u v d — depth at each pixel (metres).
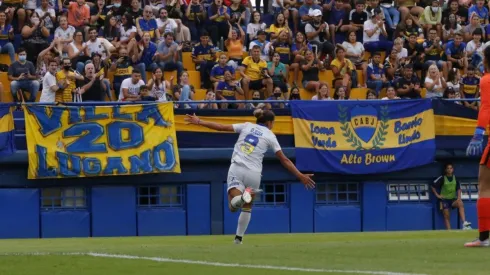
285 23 57.41
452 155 49.31
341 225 48.22
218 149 46.75
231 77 51.00
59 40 51.84
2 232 44.53
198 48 54.12
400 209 48.97
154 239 39.94
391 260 22.41
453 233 39.41
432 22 59.72
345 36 58.50
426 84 53.44
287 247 26.72
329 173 48.16
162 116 46.31
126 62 50.94
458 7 60.78
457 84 54.25
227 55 55.16
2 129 44.56
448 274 19.39
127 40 53.50
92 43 52.00
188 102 46.22
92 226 45.66
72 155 45.16
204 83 53.09
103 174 45.41
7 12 53.53
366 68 54.91
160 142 46.12
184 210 46.69
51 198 45.44
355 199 48.78
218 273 19.86
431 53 56.22
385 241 29.36
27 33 52.56
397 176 49.03
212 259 22.91
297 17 58.62
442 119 49.44
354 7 60.12
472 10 60.25
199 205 46.75
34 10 54.06
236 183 31.25
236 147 31.55
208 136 46.94
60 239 41.28
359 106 48.38
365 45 57.81
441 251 24.34
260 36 55.28
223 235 44.69
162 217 46.38
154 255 24.27
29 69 48.84
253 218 47.16
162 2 58.22
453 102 49.59
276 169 47.56
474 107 50.06
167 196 46.78
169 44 52.59
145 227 46.22
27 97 49.28
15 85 48.59
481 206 24.97
